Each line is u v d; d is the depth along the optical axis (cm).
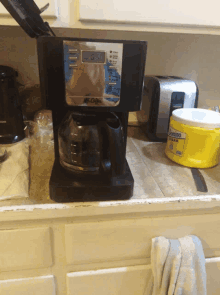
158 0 57
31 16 40
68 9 56
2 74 62
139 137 84
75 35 82
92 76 39
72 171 50
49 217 49
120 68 38
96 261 57
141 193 53
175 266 54
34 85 84
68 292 60
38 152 67
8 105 65
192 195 53
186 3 58
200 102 99
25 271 55
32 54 83
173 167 64
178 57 91
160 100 74
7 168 57
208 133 59
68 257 55
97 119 42
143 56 38
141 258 59
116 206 50
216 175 61
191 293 56
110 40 37
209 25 61
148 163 66
